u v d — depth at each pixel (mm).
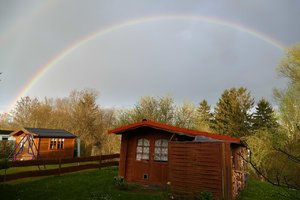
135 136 13828
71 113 53000
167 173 12312
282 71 24344
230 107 44312
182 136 12422
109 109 56406
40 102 53750
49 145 25203
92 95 51844
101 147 44188
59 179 13406
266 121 43062
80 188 11234
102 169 18000
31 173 12703
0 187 10703
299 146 9391
